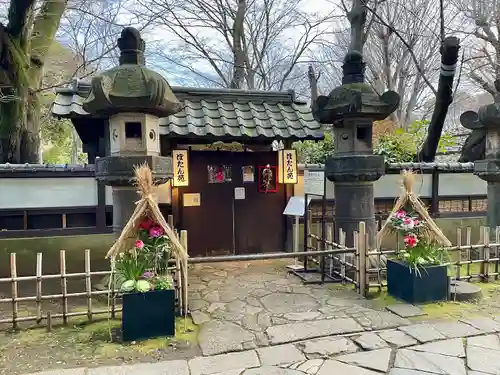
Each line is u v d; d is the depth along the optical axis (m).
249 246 7.54
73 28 11.67
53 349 3.67
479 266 6.28
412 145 9.09
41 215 6.08
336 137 6.10
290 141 7.41
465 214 7.91
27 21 7.18
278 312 4.55
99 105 4.56
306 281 5.73
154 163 4.74
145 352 3.61
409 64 12.99
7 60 6.94
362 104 5.43
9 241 5.91
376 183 7.52
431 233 4.85
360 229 5.11
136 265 4.02
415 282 4.71
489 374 3.16
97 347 3.71
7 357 3.52
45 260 6.02
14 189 5.92
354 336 3.89
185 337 3.93
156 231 4.09
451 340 3.78
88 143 7.18
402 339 3.80
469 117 6.68
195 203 7.24
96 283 5.79
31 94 7.82
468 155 8.80
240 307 4.74
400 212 4.91
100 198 6.23
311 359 3.45
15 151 7.16
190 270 6.60
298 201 6.77
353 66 5.98
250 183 7.53
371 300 4.93
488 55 10.16
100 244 6.24
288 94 7.75
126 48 4.95
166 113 5.02
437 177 7.71
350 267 5.70
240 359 3.46
